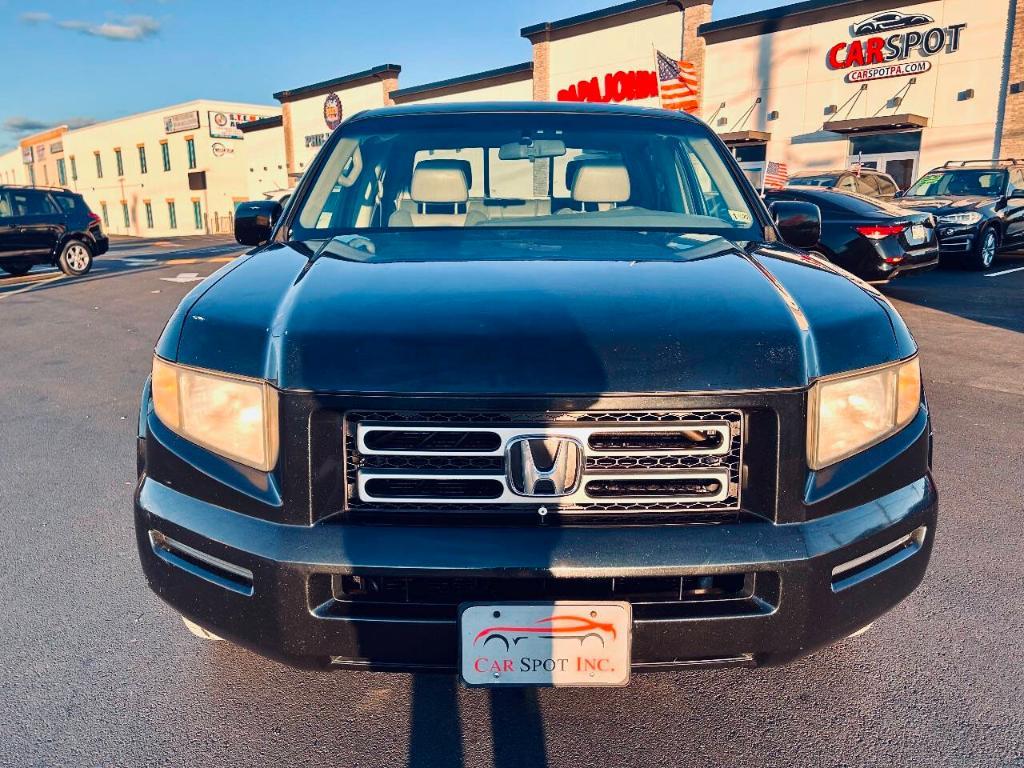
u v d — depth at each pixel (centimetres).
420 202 287
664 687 242
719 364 175
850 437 187
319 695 240
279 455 180
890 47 2014
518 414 172
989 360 675
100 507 393
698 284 200
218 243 2752
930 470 212
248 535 180
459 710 232
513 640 174
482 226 273
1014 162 1441
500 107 323
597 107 328
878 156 2078
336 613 178
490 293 192
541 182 295
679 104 2091
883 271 938
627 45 2550
